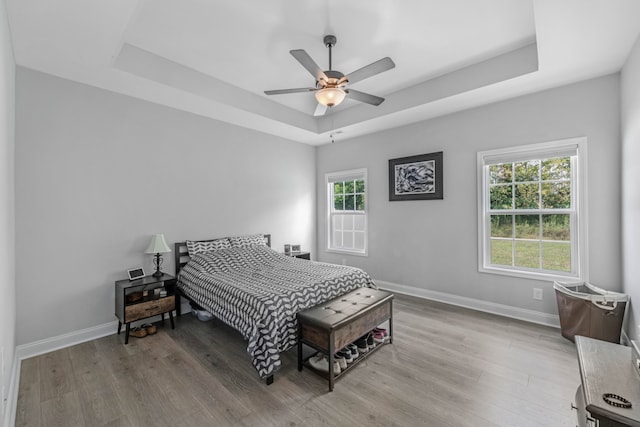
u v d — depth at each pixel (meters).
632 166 2.29
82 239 2.82
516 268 3.31
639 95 2.12
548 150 3.01
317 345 2.14
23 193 2.49
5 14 1.76
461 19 2.32
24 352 2.47
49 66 2.51
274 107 3.94
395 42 2.63
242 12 2.23
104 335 2.91
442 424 1.68
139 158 3.20
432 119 3.87
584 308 2.55
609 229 2.69
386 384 2.07
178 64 2.97
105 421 1.73
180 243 3.53
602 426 0.97
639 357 1.20
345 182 5.07
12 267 2.23
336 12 2.24
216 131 3.90
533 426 1.66
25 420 1.74
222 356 2.49
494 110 3.34
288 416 1.77
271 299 2.28
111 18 1.92
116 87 2.92
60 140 2.69
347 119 4.19
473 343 2.66
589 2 1.77
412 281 4.14
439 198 3.80
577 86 2.83
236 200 4.14
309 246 5.25
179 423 1.72
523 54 2.69
